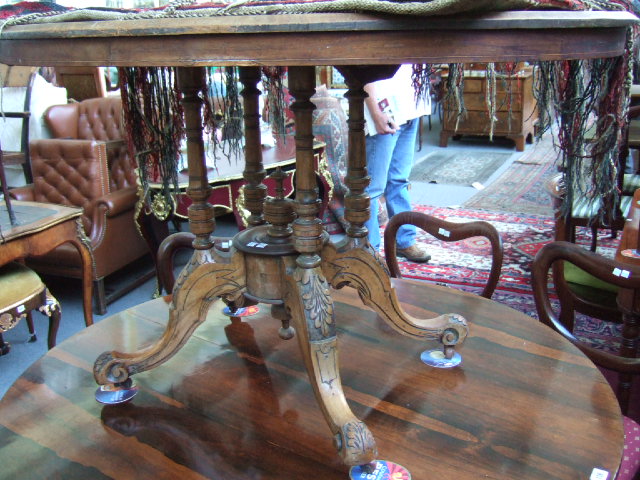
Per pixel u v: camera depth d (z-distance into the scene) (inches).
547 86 34.1
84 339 44.2
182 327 37.2
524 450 31.2
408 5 22.2
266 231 38.7
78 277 95.3
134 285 104.0
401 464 30.5
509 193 152.6
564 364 39.1
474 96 198.4
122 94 40.0
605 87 30.3
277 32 23.2
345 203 38.0
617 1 31.1
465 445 31.8
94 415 35.5
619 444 31.4
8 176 128.7
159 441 33.1
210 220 36.7
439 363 39.7
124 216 98.3
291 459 31.4
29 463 31.6
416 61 23.4
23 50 28.7
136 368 37.4
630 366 40.8
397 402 35.7
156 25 24.3
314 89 31.7
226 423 34.6
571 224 78.0
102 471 30.9
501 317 45.4
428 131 245.8
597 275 43.0
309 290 33.5
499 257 51.9
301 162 32.1
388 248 58.2
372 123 92.7
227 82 42.1
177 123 40.6
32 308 67.2
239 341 44.0
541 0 25.3
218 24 23.4
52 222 71.4
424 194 155.4
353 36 23.1
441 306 47.3
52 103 130.3
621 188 74.9
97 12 28.3
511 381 37.4
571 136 34.2
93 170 93.1
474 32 23.4
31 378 39.4
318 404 34.6
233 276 37.2
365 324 45.6
